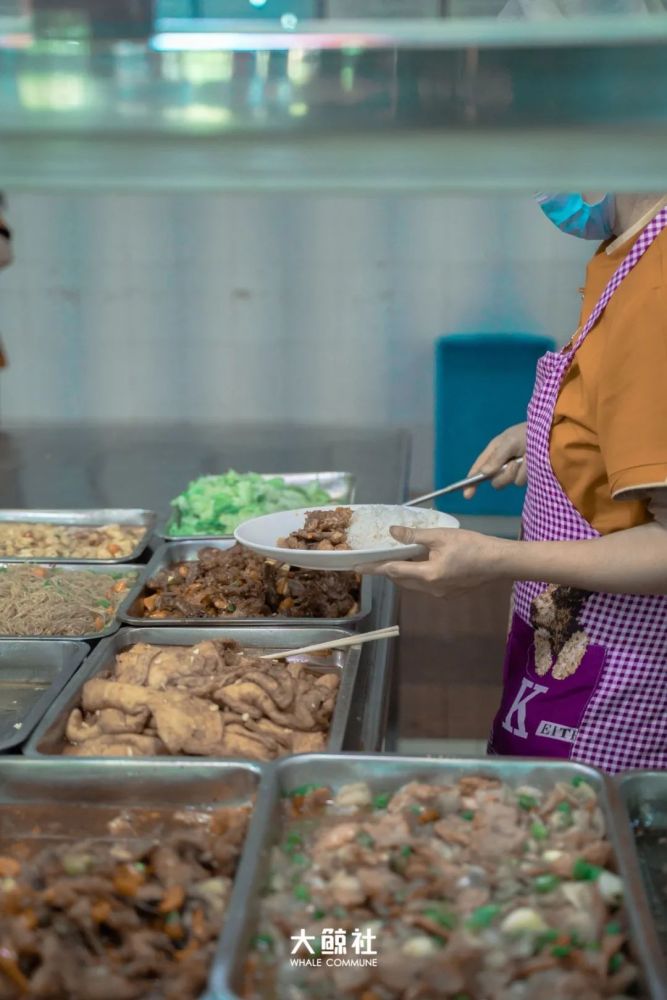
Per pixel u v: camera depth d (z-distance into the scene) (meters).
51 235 4.64
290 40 0.94
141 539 2.36
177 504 2.50
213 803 1.27
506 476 2.14
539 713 1.85
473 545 1.55
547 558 1.54
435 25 0.94
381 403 4.88
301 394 4.88
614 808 1.16
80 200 4.59
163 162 0.99
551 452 1.79
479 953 0.98
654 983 0.90
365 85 0.95
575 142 0.96
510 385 4.52
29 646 1.73
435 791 1.21
